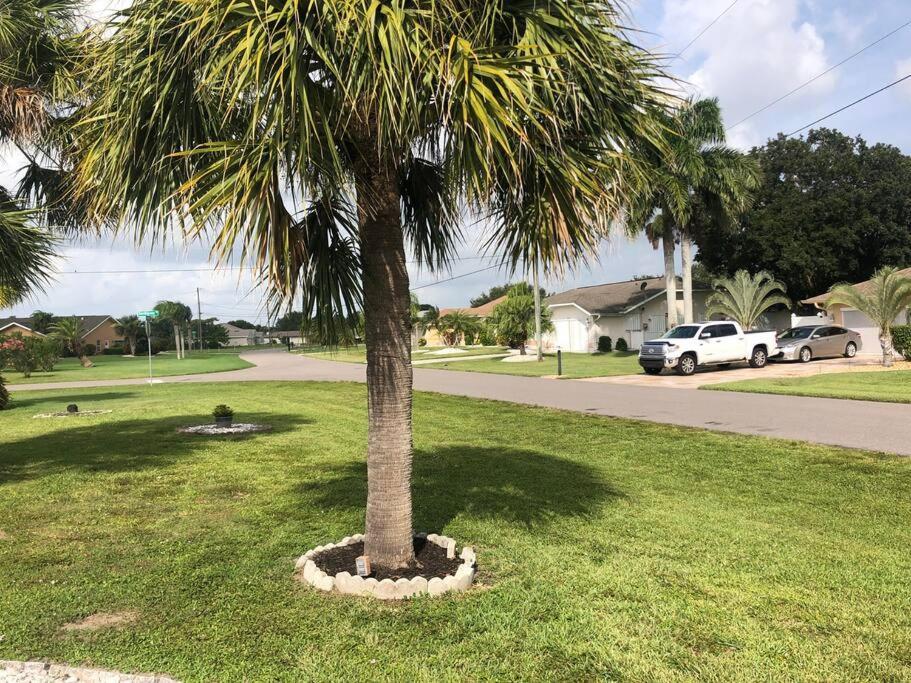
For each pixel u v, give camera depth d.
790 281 35.28
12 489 7.24
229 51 3.14
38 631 3.61
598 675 3.07
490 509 6.14
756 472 7.59
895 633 3.47
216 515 6.10
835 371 20.39
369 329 4.32
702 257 38.28
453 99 3.03
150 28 3.34
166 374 35.59
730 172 26.94
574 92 3.36
